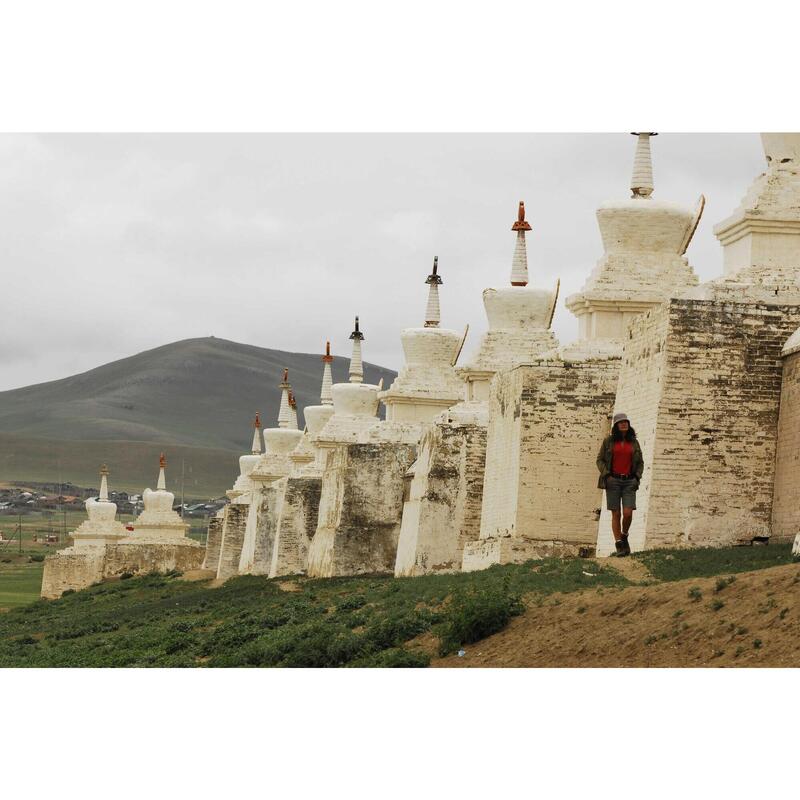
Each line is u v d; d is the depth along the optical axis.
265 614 54.62
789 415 43.38
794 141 47.69
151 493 134.88
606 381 52.47
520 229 64.69
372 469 73.75
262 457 109.44
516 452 52.72
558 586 39.28
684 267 53.78
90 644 59.69
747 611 30.70
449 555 62.25
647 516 43.62
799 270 46.81
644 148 54.59
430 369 77.94
